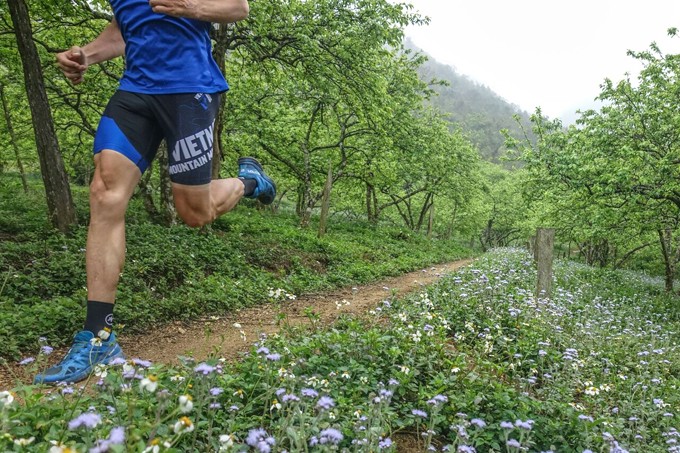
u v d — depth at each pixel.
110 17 13.11
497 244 70.69
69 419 2.48
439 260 24.59
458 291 8.81
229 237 14.76
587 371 6.14
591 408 5.03
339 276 13.45
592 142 16.77
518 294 8.77
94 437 2.36
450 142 36.22
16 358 5.27
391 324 6.22
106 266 3.01
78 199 18.98
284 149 25.59
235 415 3.14
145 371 3.15
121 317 6.99
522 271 15.20
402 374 4.21
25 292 7.31
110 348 3.11
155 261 9.56
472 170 42.62
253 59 15.60
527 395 4.44
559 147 18.73
